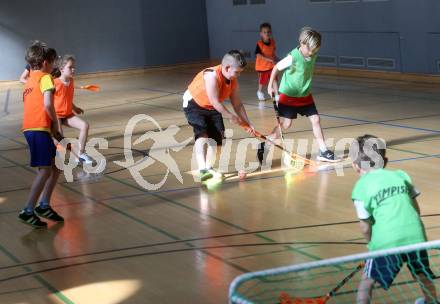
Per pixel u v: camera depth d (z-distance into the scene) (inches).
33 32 754.2
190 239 232.1
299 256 207.9
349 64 626.5
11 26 743.7
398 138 360.5
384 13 579.5
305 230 231.6
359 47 611.5
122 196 292.0
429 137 358.0
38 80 249.6
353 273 163.9
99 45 784.3
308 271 194.4
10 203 293.0
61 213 273.1
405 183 158.1
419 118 411.5
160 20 808.9
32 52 252.1
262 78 538.6
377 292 177.0
